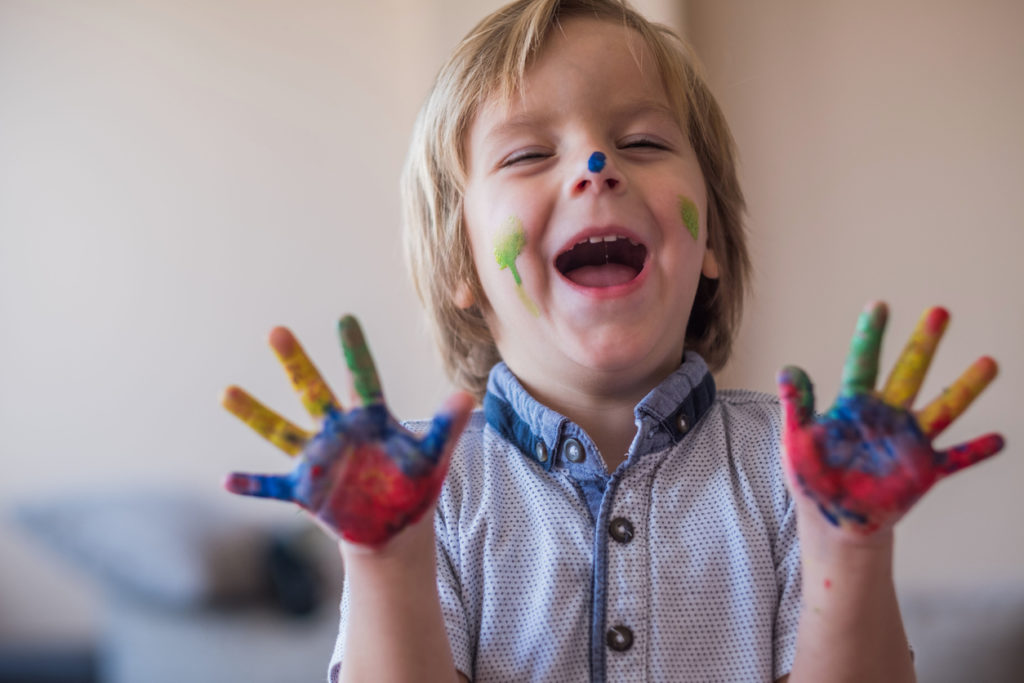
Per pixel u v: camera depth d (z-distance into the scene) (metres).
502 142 0.98
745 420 0.97
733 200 1.19
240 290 2.82
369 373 0.72
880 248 2.74
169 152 2.85
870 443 0.69
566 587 0.85
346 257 2.85
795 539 0.87
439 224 1.11
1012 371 2.68
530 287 0.94
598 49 0.98
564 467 0.91
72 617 2.51
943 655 1.96
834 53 2.78
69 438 2.73
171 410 2.76
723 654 0.84
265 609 2.22
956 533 2.57
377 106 2.89
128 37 2.87
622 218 0.92
